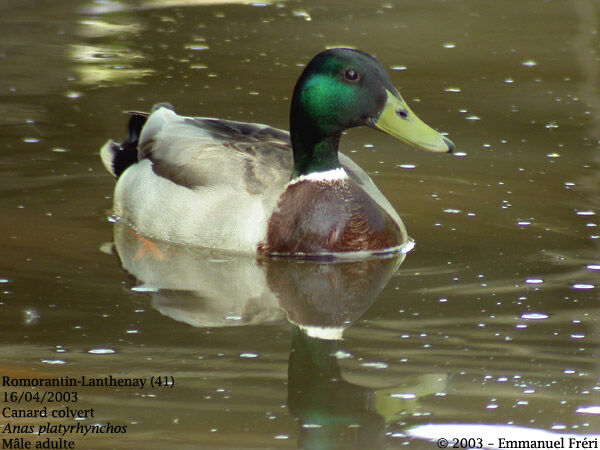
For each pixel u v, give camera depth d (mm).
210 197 11688
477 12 21844
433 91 17125
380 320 9805
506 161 14281
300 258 11398
